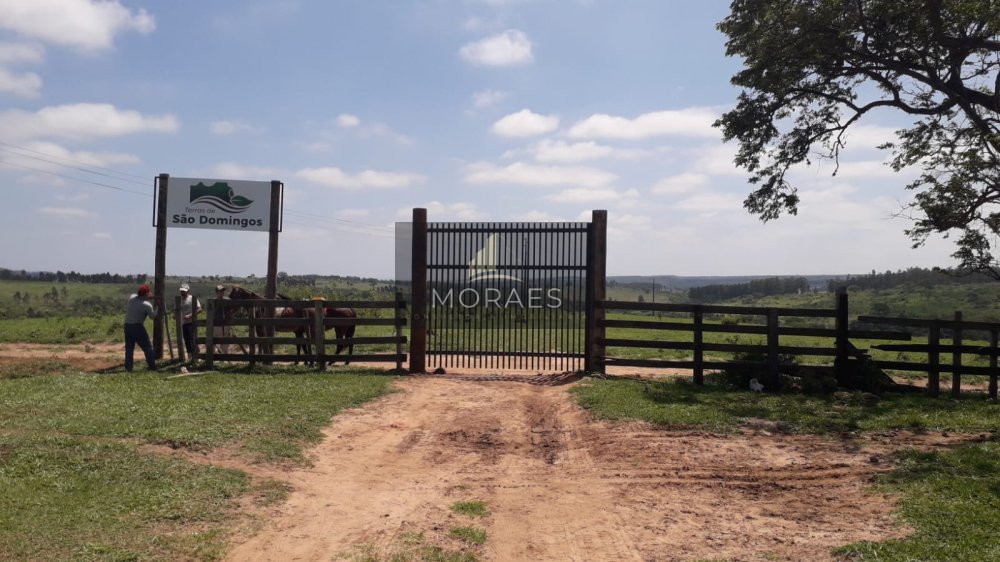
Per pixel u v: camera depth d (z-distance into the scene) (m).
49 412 9.89
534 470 8.69
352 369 15.73
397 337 15.57
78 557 5.31
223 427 9.42
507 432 10.50
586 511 7.15
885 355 20.38
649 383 13.75
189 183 16.88
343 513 7.00
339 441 9.70
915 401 12.42
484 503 7.39
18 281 77.25
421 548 6.06
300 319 15.40
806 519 6.75
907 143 16.39
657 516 6.96
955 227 14.09
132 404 10.63
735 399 12.26
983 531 5.91
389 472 8.56
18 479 6.89
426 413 11.55
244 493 7.22
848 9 14.86
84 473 7.22
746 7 16.25
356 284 64.50
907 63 15.18
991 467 7.88
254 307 16.08
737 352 14.88
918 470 7.89
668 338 23.92
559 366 16.81
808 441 9.70
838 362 13.66
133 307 14.66
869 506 6.96
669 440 9.74
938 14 13.81
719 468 8.52
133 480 7.16
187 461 7.92
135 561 5.38
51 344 20.39
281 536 6.26
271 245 17.12
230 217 16.98
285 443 9.12
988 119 14.08
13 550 5.31
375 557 5.84
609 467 8.69
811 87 17.06
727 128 17.42
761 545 6.10
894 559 5.46
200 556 5.63
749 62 16.70
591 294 14.91
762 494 7.57
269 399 11.46
